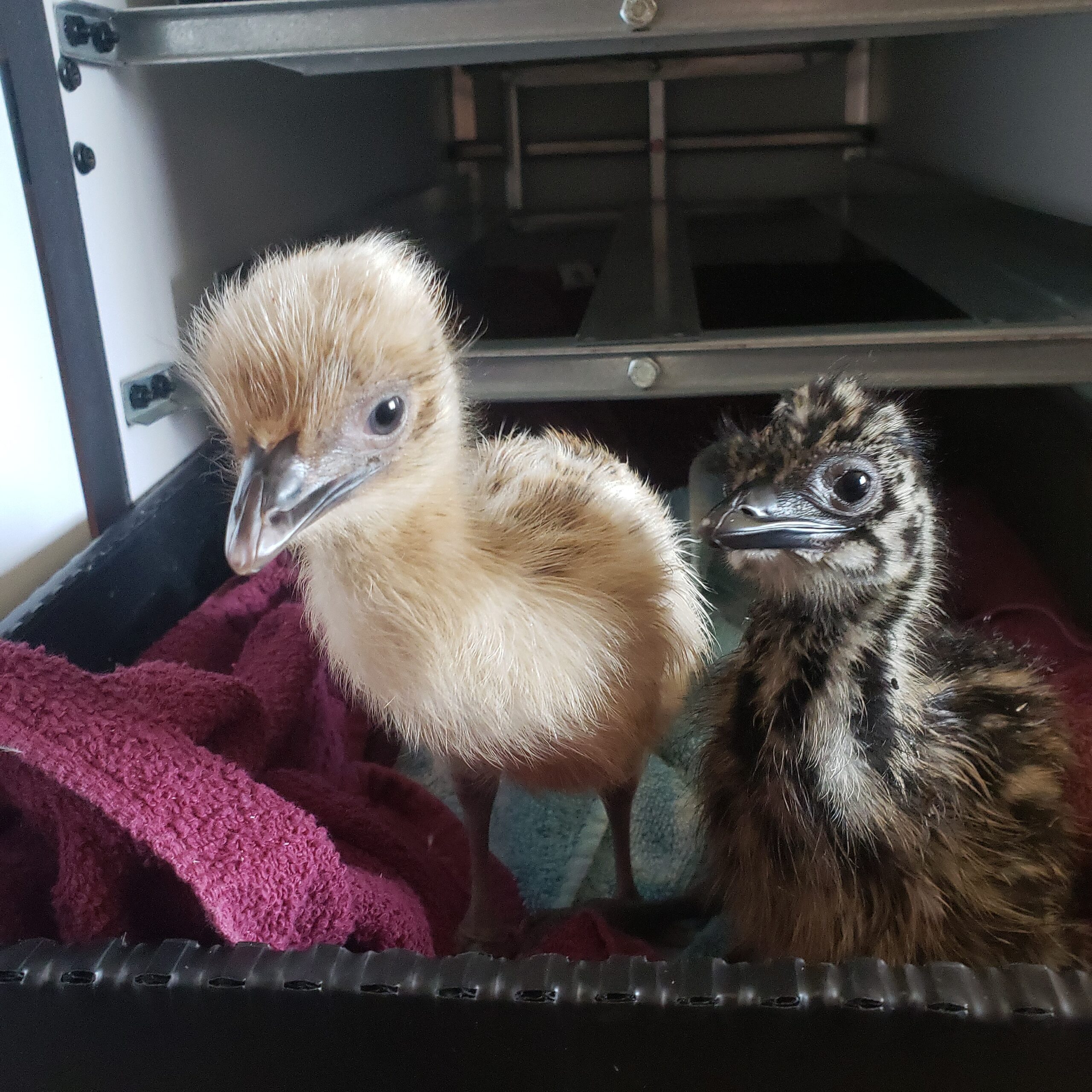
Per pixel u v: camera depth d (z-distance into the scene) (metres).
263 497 0.21
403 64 0.39
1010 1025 0.17
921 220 0.62
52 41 0.33
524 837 0.37
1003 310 0.39
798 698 0.27
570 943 0.28
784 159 0.87
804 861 0.27
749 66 0.83
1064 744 0.31
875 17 0.32
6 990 0.19
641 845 0.36
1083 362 0.35
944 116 0.68
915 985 0.18
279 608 0.40
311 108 0.57
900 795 0.27
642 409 0.59
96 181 0.36
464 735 0.28
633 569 0.29
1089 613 0.42
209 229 0.45
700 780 0.32
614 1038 0.18
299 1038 0.19
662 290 0.48
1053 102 0.50
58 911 0.23
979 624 0.41
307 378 0.22
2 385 0.33
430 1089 0.19
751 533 0.25
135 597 0.37
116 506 0.38
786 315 0.57
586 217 0.82
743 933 0.30
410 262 0.27
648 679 0.30
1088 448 0.42
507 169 0.89
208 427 0.45
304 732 0.36
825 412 0.27
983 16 0.32
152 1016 0.19
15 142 0.33
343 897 0.24
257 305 0.23
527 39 0.32
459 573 0.25
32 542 0.35
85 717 0.24
